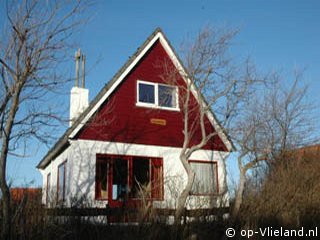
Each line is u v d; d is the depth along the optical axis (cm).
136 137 1498
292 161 1426
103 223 984
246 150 1284
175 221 1042
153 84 1598
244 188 1266
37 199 941
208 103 1362
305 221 1223
